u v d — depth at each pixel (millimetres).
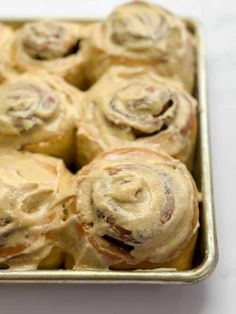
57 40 512
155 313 395
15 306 400
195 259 412
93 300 401
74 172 476
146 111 449
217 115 528
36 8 643
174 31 509
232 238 441
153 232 378
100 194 389
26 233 391
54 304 400
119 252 384
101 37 516
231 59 579
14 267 391
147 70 493
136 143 439
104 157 425
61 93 476
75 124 462
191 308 398
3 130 442
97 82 497
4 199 389
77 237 392
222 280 414
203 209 414
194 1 644
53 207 401
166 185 397
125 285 407
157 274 373
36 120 447
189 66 513
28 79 480
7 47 521
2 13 636
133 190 386
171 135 445
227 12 629
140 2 534
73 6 646
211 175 435
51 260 399
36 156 445
